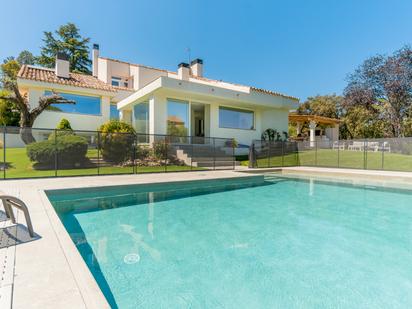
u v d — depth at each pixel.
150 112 13.34
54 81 14.45
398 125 21.14
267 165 14.47
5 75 26.33
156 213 5.59
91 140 10.84
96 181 7.45
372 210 6.09
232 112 16.62
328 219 5.31
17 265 2.18
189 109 14.54
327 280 2.81
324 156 16.78
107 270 2.96
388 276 2.91
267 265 3.17
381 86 21.36
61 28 32.34
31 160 9.48
